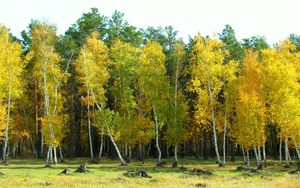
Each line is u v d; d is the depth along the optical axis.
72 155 58.28
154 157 65.31
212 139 63.97
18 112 58.81
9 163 46.22
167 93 45.69
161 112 45.16
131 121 46.72
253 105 38.47
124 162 43.84
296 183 24.06
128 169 37.34
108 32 58.53
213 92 43.09
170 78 52.22
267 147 65.69
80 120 65.19
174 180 27.19
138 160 54.00
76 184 24.78
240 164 44.97
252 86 41.62
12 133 55.09
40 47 44.62
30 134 59.69
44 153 61.31
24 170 35.56
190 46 55.78
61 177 28.00
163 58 45.84
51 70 45.00
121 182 25.97
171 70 55.09
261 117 38.66
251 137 38.09
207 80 43.06
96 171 34.19
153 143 68.12
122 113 50.59
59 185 24.31
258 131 38.12
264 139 38.91
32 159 55.69
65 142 66.19
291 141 42.69
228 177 29.59
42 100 54.88
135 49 48.84
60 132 43.59
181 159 57.38
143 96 51.41
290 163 45.09
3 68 42.25
